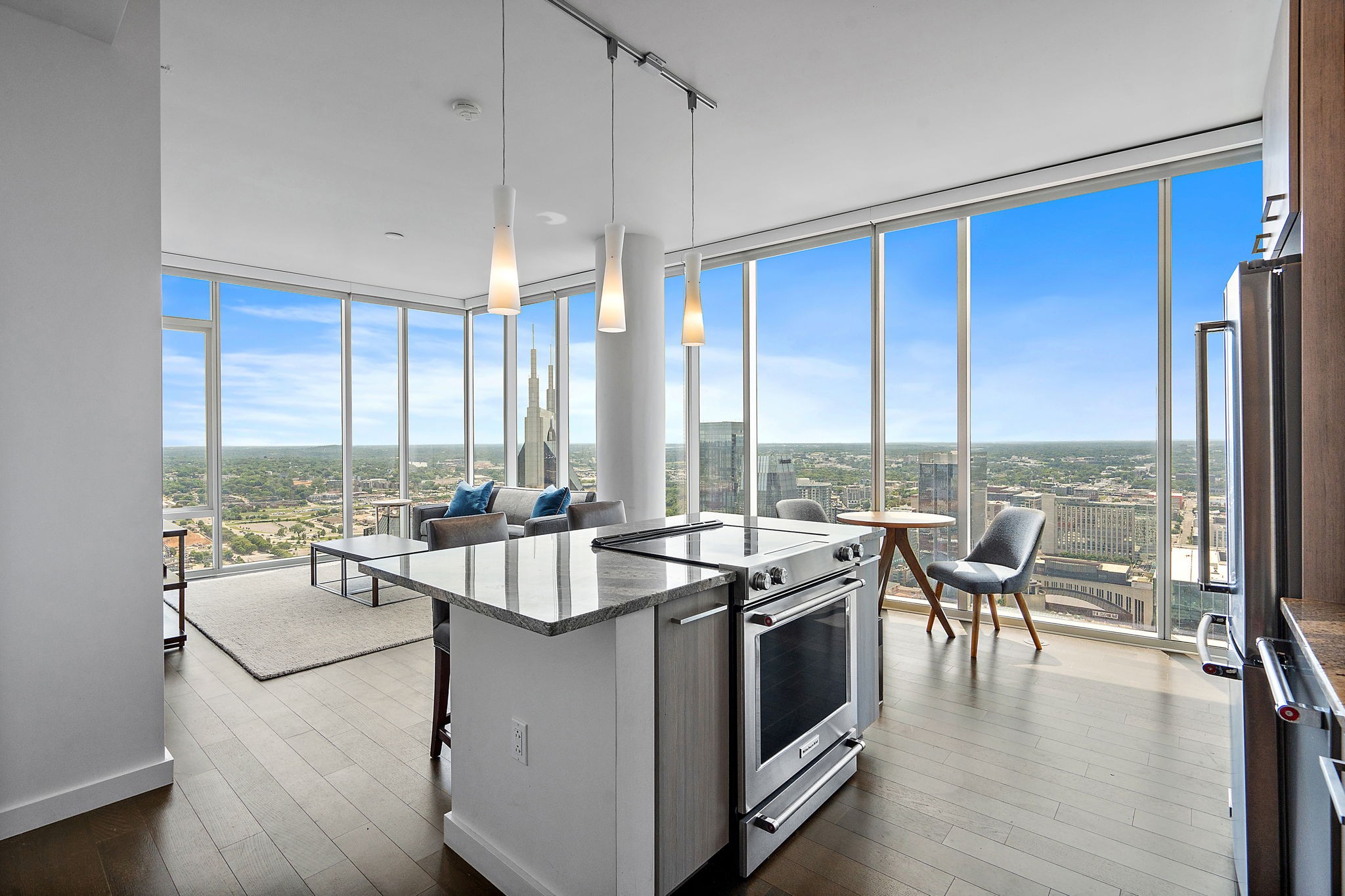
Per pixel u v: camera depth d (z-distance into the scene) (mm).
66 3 1912
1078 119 3230
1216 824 1983
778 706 1924
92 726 2096
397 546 4926
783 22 2475
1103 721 2701
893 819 2029
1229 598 1689
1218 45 2607
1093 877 1761
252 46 2594
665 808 1598
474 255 5531
